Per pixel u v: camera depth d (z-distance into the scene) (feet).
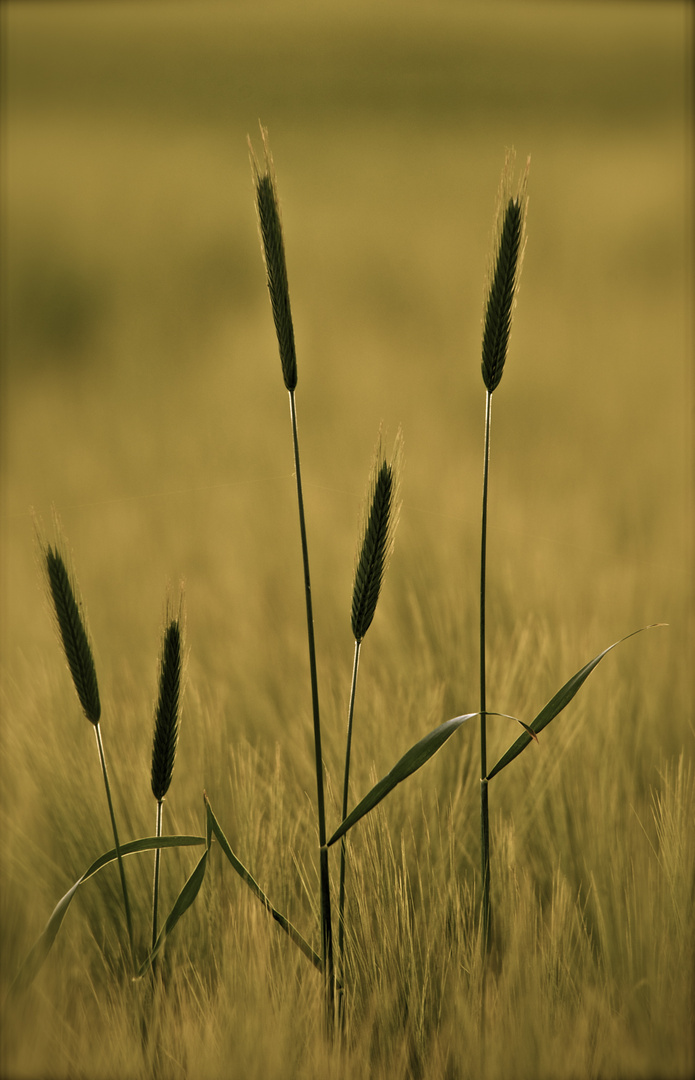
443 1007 6.67
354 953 6.72
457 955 6.66
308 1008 6.59
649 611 9.70
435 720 7.33
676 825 6.81
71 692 7.49
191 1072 6.46
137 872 7.00
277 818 6.98
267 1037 6.48
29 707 7.47
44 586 6.38
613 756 7.32
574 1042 6.48
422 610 9.56
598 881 6.97
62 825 7.10
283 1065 6.46
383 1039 6.63
